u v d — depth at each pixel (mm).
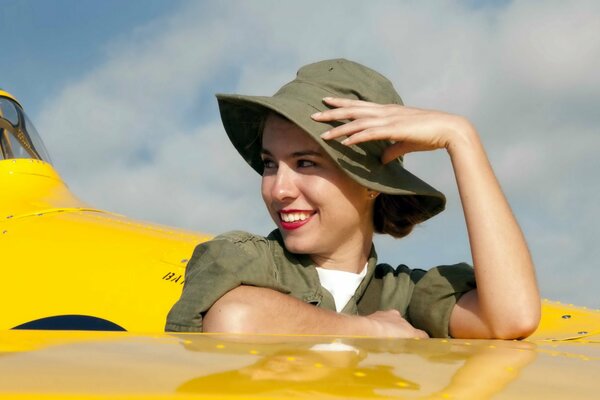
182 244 3979
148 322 3377
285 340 1059
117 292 3535
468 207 2156
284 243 2395
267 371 746
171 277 3619
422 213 2535
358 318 2076
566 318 3285
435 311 2229
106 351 823
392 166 2420
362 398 668
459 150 2184
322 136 2176
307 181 2279
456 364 911
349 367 815
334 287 2371
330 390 684
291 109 2221
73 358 759
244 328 1843
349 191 2332
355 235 2400
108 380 651
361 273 2453
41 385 619
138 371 702
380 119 2197
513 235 2141
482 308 2123
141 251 3844
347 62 2488
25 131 5445
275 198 2293
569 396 765
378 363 865
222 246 2037
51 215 4414
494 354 1066
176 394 614
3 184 4957
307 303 2059
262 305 1894
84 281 3621
